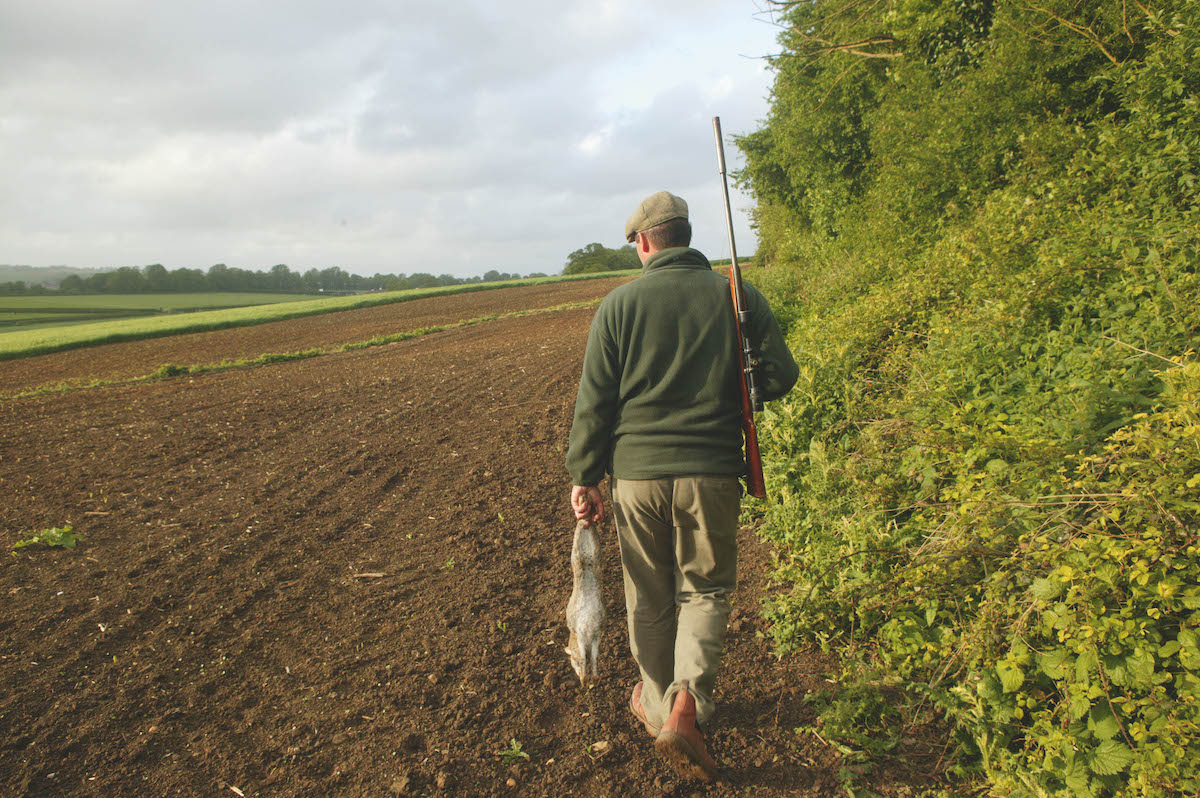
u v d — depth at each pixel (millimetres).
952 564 2564
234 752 2455
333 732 2561
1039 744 2041
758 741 2471
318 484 5637
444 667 2965
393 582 3809
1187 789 1659
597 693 2789
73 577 3885
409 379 11188
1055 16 7926
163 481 5828
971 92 8766
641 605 2383
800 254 18406
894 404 4133
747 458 2342
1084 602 2006
